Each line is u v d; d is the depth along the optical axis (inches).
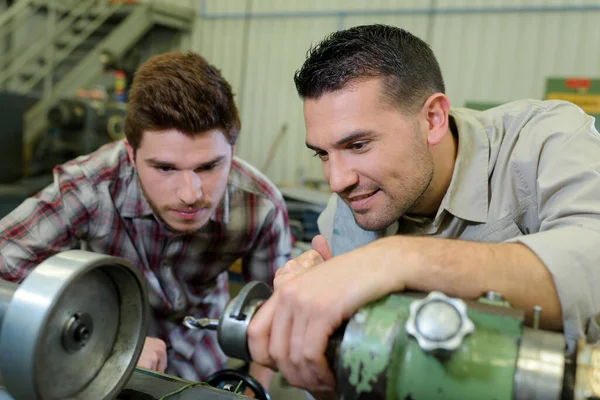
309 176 147.9
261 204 50.4
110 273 22.7
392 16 134.8
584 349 18.0
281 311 20.5
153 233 46.6
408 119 29.6
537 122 33.9
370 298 19.7
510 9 122.7
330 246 43.8
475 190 34.8
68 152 104.0
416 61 30.2
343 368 18.4
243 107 154.6
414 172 30.6
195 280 51.6
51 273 19.3
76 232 45.8
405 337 18.1
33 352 18.2
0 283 21.5
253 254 53.8
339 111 28.2
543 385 16.6
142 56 163.3
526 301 21.5
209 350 52.8
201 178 38.8
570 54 119.0
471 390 17.2
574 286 21.7
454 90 130.7
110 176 45.3
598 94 113.9
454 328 17.2
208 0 156.0
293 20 145.9
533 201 33.3
